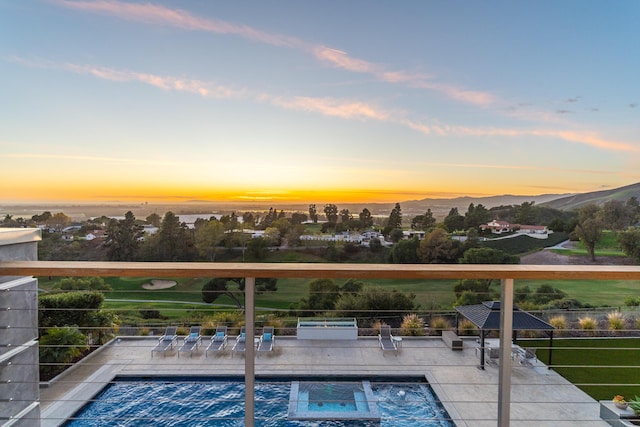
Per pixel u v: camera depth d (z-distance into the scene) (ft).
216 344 25.25
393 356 24.48
